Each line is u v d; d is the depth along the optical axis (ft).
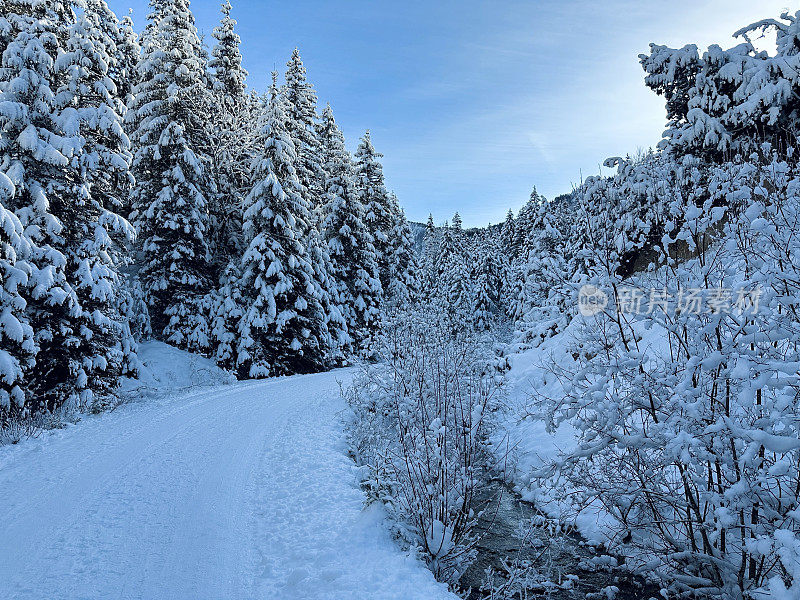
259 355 75.87
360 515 21.26
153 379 61.41
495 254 173.17
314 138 105.81
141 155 73.05
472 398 23.29
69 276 49.29
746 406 16.39
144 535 20.30
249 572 17.81
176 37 76.59
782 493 16.43
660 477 17.92
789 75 37.78
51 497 23.84
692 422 16.02
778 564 15.23
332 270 98.58
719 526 15.71
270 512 23.11
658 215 20.26
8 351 40.78
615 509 22.44
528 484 19.81
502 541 24.07
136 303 69.10
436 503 20.10
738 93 41.22
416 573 16.83
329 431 37.78
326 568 17.20
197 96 78.18
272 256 76.33
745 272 17.07
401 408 24.31
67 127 46.88
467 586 19.63
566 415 18.21
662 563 19.02
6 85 44.06
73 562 17.90
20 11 47.06
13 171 43.37
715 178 19.12
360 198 117.80
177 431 36.81
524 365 50.75
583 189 20.39
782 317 15.81
